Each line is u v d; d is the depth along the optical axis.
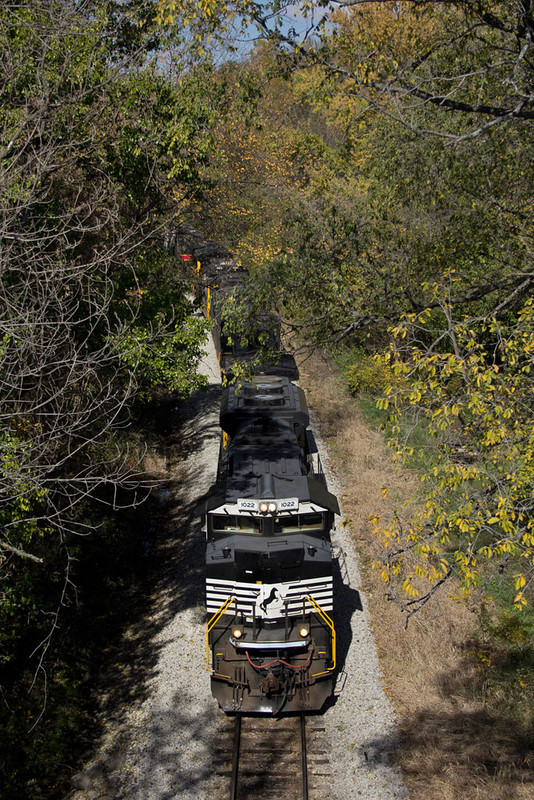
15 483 7.68
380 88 9.55
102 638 12.49
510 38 10.50
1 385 8.29
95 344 12.99
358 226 10.89
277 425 12.82
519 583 6.10
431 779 8.99
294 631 10.12
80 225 9.83
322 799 8.88
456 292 10.53
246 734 10.07
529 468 6.27
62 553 12.90
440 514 6.55
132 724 10.50
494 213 10.72
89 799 9.13
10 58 10.23
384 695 10.84
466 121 11.28
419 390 6.64
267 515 10.09
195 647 12.05
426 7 9.84
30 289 8.89
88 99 12.33
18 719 9.96
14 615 11.19
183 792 9.09
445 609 12.57
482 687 10.72
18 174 9.48
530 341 6.88
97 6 12.09
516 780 8.77
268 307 10.93
